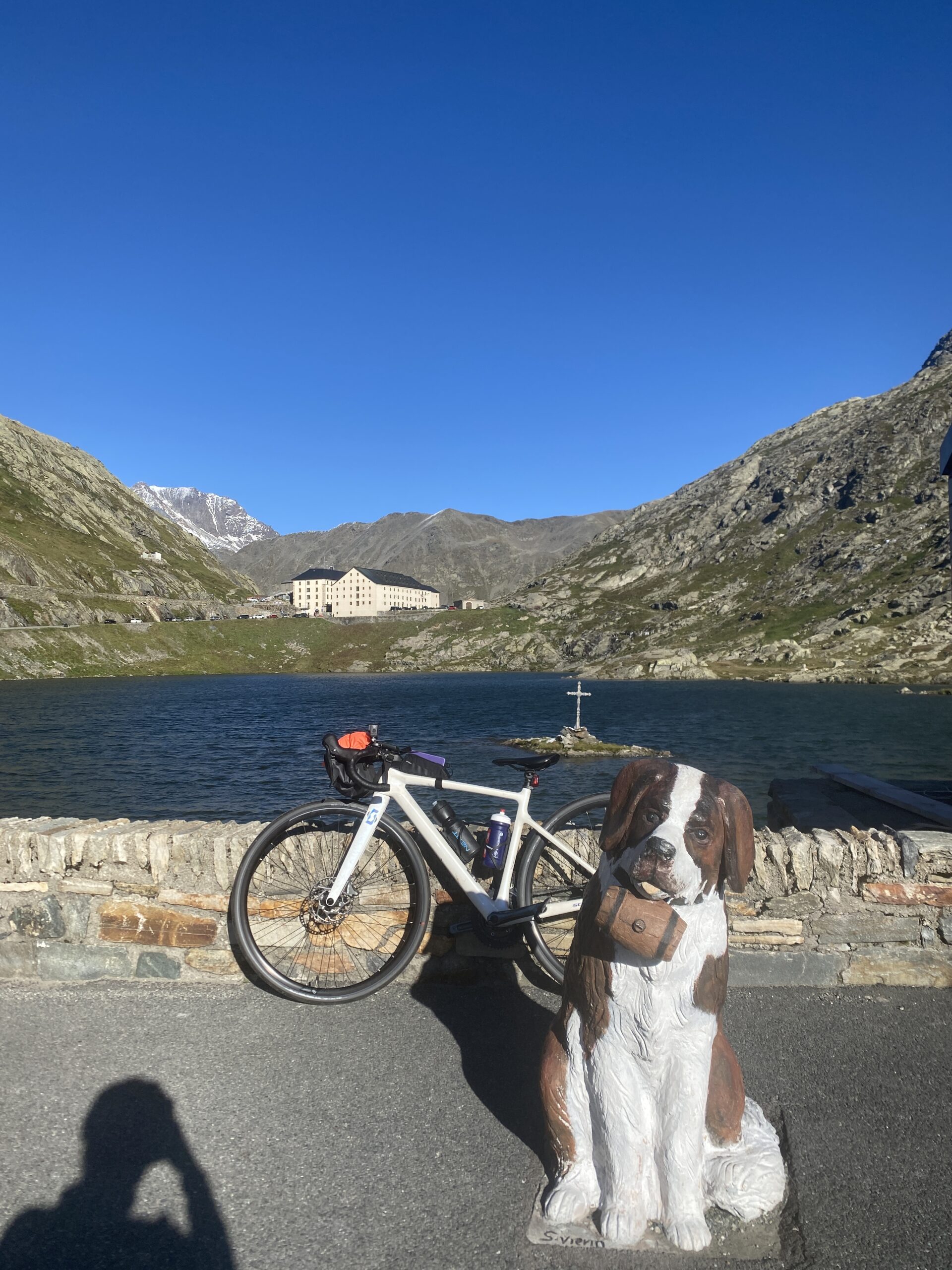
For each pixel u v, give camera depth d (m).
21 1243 2.70
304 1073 3.79
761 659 162.75
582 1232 2.79
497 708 85.56
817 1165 3.11
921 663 136.75
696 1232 2.72
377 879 4.79
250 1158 3.16
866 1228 2.77
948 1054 3.90
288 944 4.74
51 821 5.23
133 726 63.88
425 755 4.71
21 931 4.81
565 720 70.56
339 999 4.47
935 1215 2.83
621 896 2.84
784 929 4.60
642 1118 2.87
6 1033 4.16
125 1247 2.68
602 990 2.90
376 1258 2.65
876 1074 3.73
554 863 4.84
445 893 4.76
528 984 4.76
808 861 4.64
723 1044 3.08
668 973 2.80
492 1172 3.10
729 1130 2.98
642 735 56.69
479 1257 2.67
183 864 4.78
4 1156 3.16
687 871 2.73
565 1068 3.01
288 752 47.22
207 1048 4.02
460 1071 3.83
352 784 4.66
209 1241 2.72
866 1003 4.40
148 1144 3.24
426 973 4.75
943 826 5.97
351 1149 3.23
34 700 97.12
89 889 4.80
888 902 4.57
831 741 52.22
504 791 4.68
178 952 4.75
